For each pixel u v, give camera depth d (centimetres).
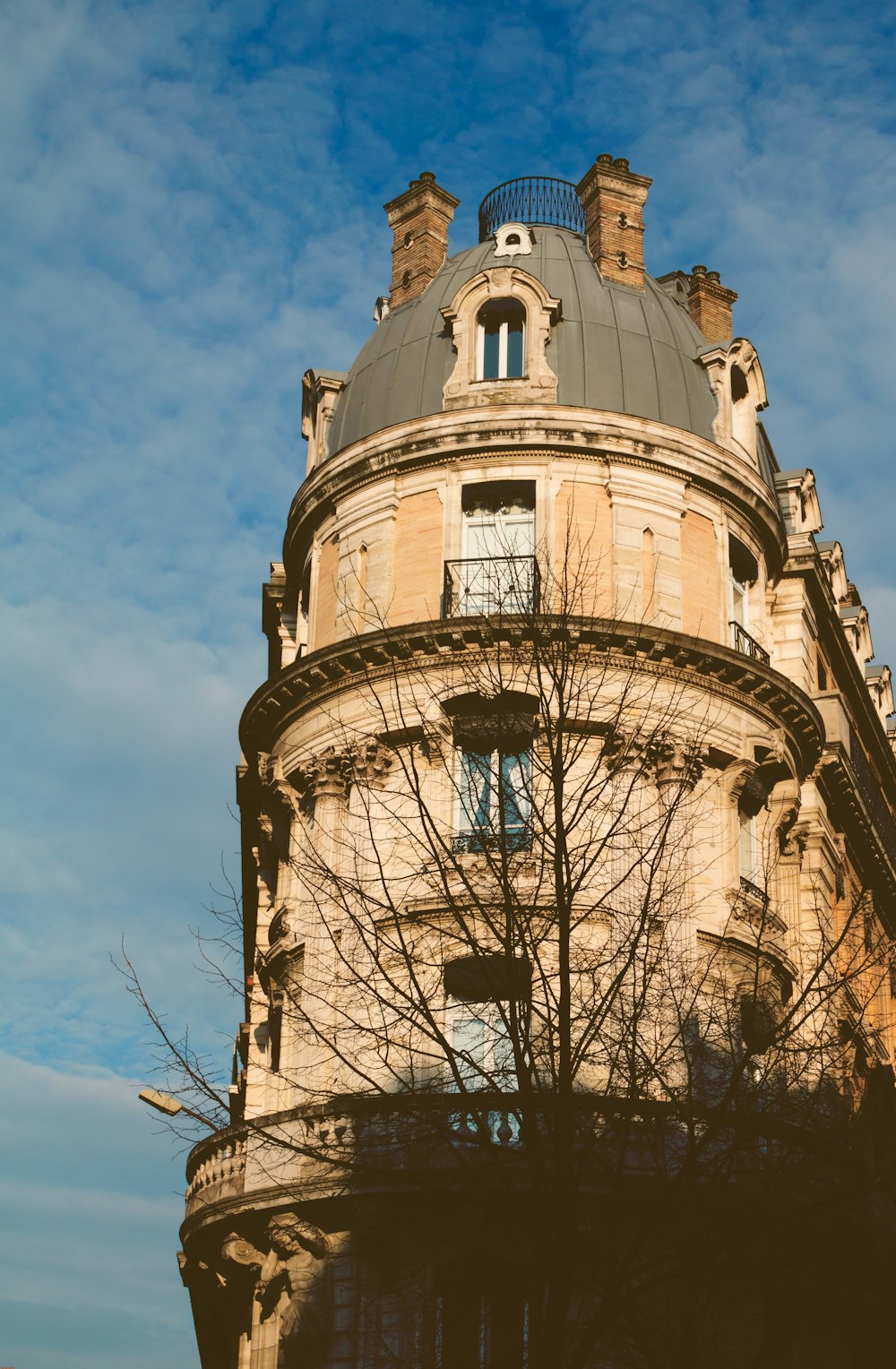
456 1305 3006
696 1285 2328
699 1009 2981
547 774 2631
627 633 3491
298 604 4181
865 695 4906
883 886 4675
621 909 3219
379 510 3825
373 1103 2608
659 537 3738
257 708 3822
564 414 3741
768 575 4125
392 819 3497
